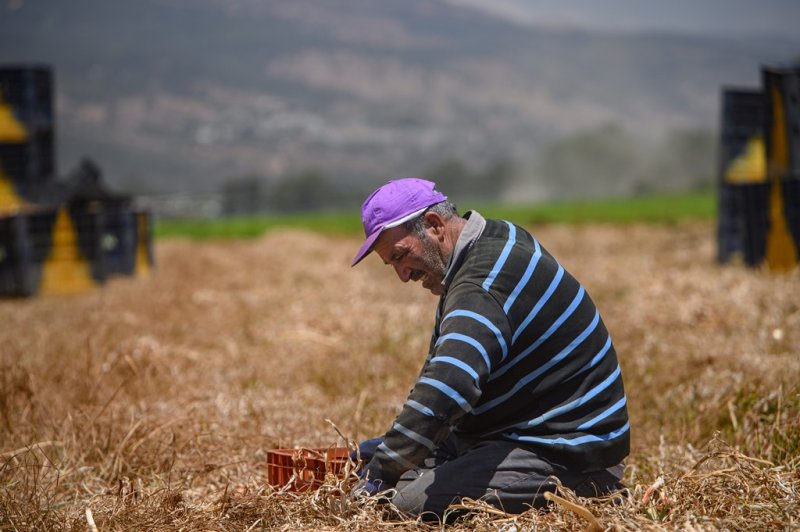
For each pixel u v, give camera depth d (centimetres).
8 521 1048
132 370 1769
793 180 3003
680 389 1598
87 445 1348
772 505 963
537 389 966
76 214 3703
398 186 991
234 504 1030
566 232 6016
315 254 4934
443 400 908
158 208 12006
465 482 972
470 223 979
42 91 3916
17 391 1570
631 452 1357
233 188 16150
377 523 938
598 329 987
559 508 935
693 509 962
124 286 3484
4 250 3544
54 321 2634
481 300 934
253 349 2203
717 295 2498
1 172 3869
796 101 3052
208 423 1451
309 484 1063
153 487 1202
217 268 4147
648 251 4469
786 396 1421
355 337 2275
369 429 1461
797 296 2362
